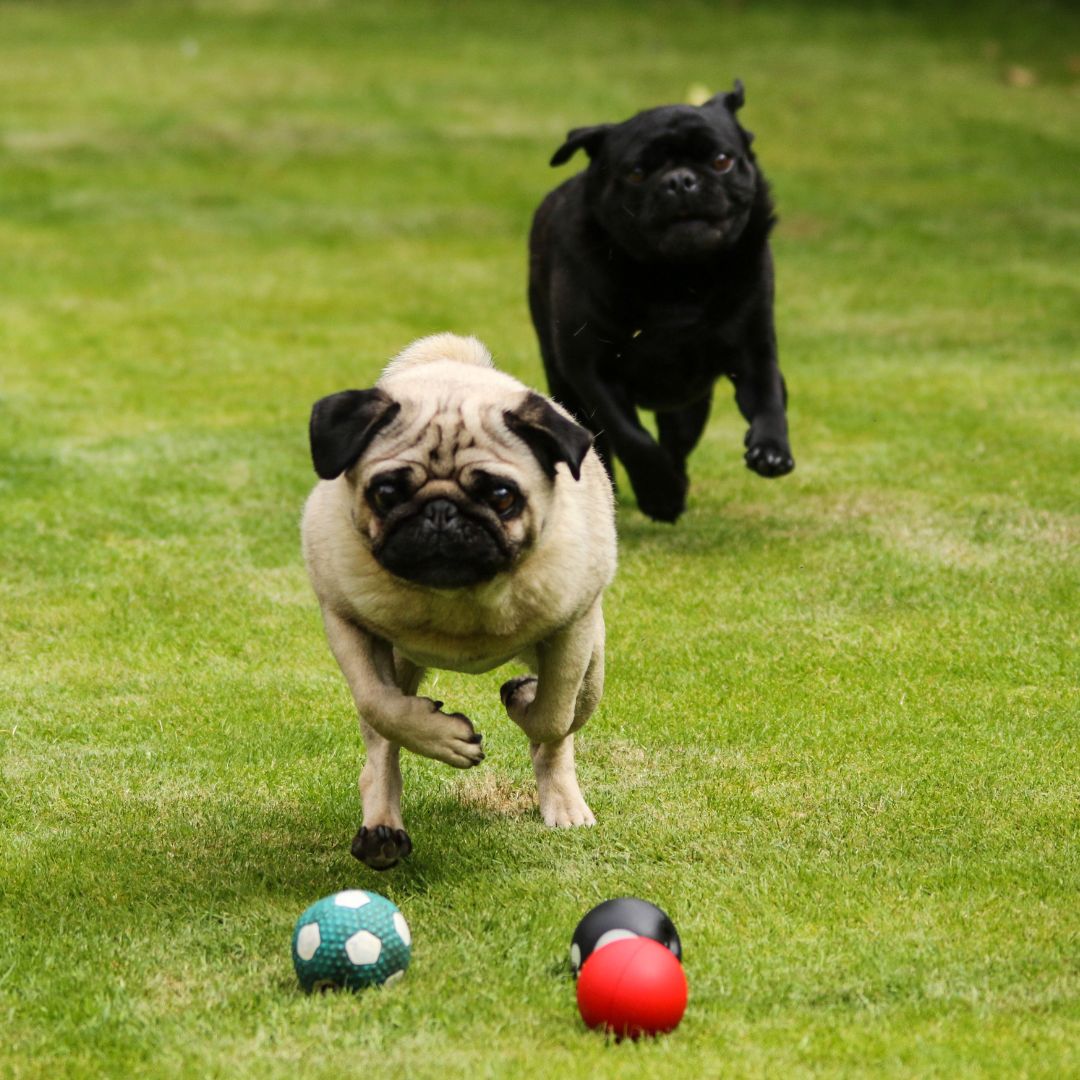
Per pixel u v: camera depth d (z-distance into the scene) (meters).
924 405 17.33
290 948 6.54
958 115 34.88
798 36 42.47
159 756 8.90
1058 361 19.17
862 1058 5.57
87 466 15.20
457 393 6.86
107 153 31.66
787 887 7.12
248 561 12.52
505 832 7.89
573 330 12.54
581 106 35.41
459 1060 5.56
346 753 8.97
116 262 24.86
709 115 12.18
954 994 6.08
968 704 9.52
